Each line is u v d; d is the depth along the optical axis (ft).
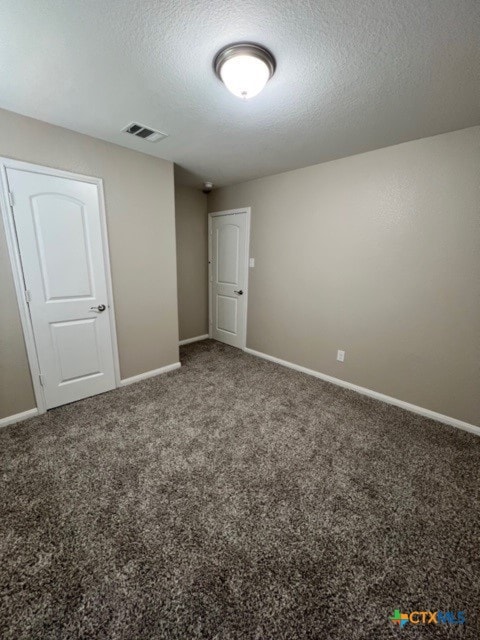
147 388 8.96
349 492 5.10
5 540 4.10
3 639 3.06
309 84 4.78
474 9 3.28
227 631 3.18
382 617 3.33
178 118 6.07
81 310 7.77
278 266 10.64
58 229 7.02
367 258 8.20
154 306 9.50
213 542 4.15
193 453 6.02
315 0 3.24
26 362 7.00
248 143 7.36
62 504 4.72
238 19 3.51
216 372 10.32
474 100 5.14
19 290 6.64
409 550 4.10
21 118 6.08
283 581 3.67
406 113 5.67
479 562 3.96
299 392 8.89
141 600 3.43
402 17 3.43
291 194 9.77
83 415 7.37
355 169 8.07
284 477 5.41
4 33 3.74
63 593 3.48
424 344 7.49
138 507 4.69
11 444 6.18
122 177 7.92
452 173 6.52
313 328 9.91
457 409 7.16
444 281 6.96
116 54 4.14
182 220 12.57
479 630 3.23
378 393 8.53
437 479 5.44
